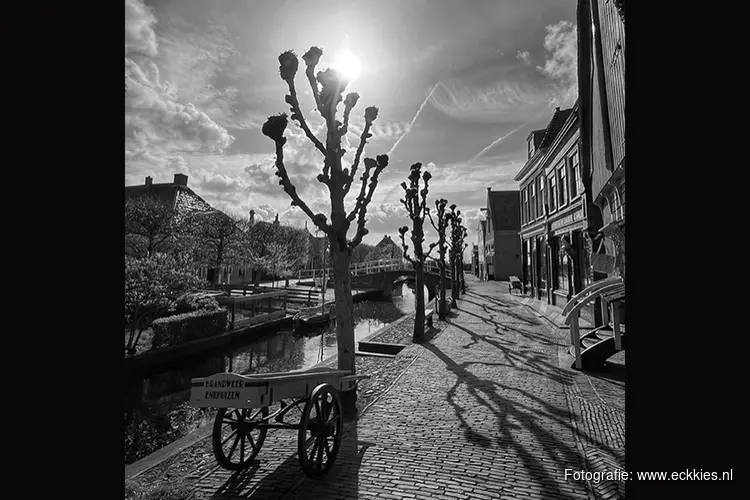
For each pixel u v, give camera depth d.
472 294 30.55
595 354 8.82
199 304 20.59
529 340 12.52
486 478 4.24
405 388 7.66
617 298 8.17
